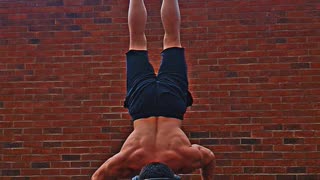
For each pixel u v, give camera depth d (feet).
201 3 20.86
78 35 21.24
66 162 20.68
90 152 20.66
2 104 21.16
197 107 20.40
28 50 21.34
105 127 20.72
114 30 21.12
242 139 20.15
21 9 21.58
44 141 20.86
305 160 19.89
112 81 20.92
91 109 20.84
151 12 21.02
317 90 20.12
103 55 21.03
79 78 21.02
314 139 19.94
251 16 20.63
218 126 20.25
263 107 20.21
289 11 20.53
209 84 20.47
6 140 20.98
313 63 20.25
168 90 12.13
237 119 20.25
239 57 20.49
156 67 20.72
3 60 21.36
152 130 11.91
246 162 20.03
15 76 21.25
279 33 20.47
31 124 20.98
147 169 10.69
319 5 20.44
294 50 20.35
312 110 20.07
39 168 20.75
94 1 21.30
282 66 20.33
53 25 21.38
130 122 20.66
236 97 20.34
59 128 20.88
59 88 21.06
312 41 20.33
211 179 12.58
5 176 20.83
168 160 11.67
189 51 20.68
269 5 20.62
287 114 20.11
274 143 20.03
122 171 11.75
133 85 12.31
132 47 12.73
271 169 19.94
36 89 21.12
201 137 20.26
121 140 20.61
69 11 21.38
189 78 20.56
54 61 21.21
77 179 20.58
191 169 11.96
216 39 20.66
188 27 20.79
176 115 12.12
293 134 20.02
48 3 21.52
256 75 20.35
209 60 20.58
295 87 20.20
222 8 20.77
